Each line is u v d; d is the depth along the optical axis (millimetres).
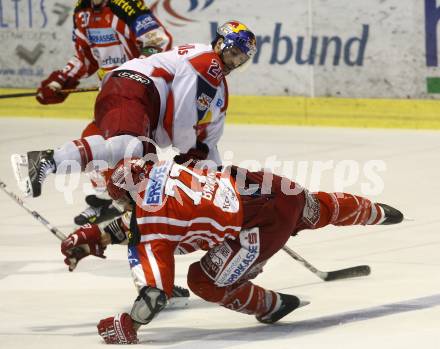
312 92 32969
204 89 14047
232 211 12344
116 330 12375
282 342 12367
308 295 15258
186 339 12789
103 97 13992
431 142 29562
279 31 32938
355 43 32219
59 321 13945
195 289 12852
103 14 19156
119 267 17484
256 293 13281
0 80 35969
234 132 32031
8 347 12484
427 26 31391
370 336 12484
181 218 12195
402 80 31922
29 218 21781
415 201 22391
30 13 35344
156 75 13969
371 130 31859
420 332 12602
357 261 17484
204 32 33656
